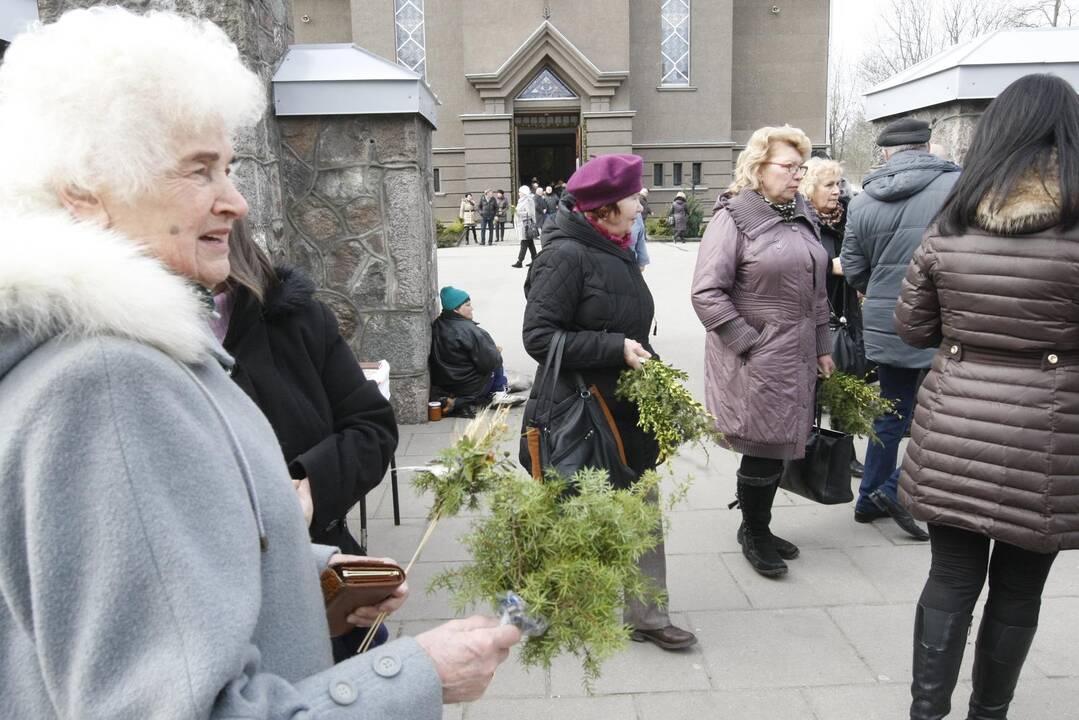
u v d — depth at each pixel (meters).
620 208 2.67
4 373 0.84
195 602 0.80
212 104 1.00
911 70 5.83
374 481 1.88
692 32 27.42
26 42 0.95
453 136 27.58
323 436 1.81
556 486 1.43
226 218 1.07
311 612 1.05
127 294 0.85
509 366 7.41
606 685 2.77
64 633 0.78
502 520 1.35
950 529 2.26
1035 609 2.24
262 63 4.73
